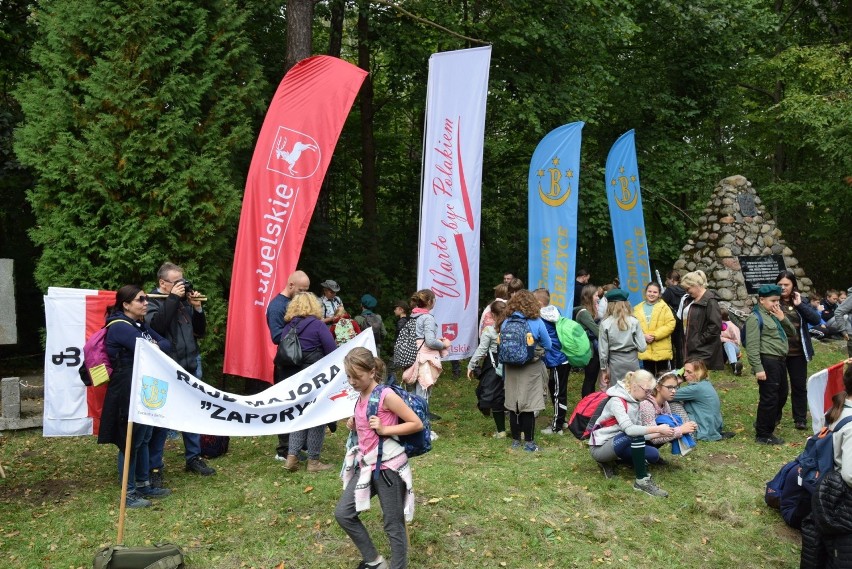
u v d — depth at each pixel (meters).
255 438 8.38
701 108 20.50
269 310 7.06
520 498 6.21
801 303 8.42
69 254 9.55
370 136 17.38
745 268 16.75
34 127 9.66
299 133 8.41
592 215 17.33
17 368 13.95
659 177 18.72
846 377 4.50
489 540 5.51
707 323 8.73
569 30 16.23
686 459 7.45
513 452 7.65
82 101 9.77
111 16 9.59
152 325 6.59
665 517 6.03
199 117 10.30
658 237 19.41
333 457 7.48
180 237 9.95
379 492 4.50
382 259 16.81
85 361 5.98
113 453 7.87
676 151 19.16
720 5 17.47
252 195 8.33
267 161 8.35
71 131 9.78
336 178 21.48
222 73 10.51
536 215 10.84
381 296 16.22
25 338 15.21
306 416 6.37
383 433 4.45
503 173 19.22
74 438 8.50
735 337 12.38
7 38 14.27
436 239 9.00
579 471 6.99
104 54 9.61
